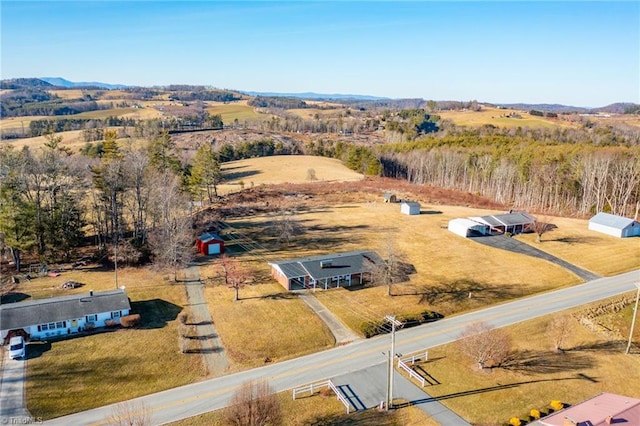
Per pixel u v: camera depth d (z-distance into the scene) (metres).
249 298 55.69
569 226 91.38
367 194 117.50
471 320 53.19
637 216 103.25
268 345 46.22
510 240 81.44
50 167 66.06
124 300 50.16
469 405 37.84
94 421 34.91
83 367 41.12
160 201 71.56
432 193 121.44
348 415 36.41
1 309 46.22
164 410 36.38
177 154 126.50
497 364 44.09
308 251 72.75
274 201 107.62
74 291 55.91
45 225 62.91
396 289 60.31
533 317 54.06
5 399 36.62
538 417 36.22
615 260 73.19
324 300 56.31
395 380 41.31
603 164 107.94
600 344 48.69
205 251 70.31
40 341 45.00
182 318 49.78
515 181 126.81
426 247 76.50
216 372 42.00
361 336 49.00
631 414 32.88
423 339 48.75
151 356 43.38
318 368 43.06
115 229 70.94
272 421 33.00
